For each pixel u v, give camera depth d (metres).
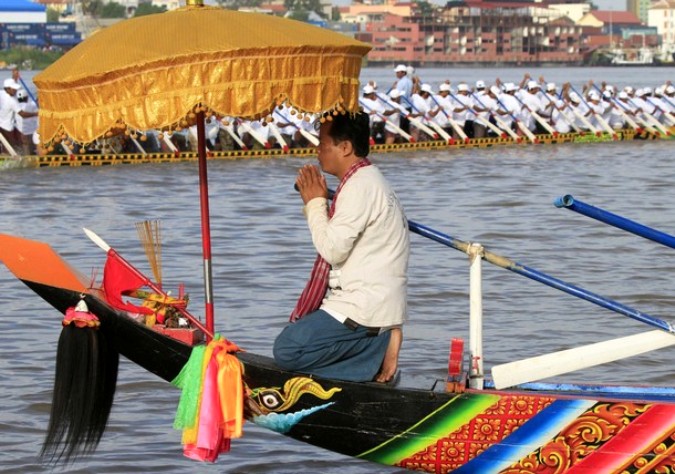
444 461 14.88
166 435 18.62
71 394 14.82
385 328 15.04
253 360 15.38
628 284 28.72
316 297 15.27
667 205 43.62
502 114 72.94
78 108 15.08
